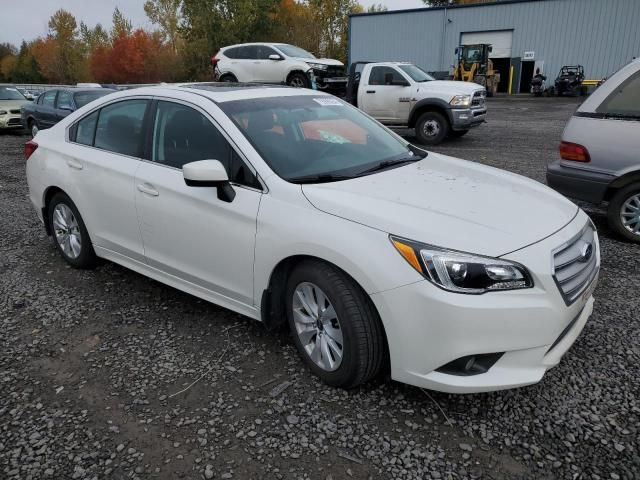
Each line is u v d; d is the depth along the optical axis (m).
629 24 26.08
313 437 2.52
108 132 4.11
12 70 87.06
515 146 11.38
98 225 4.13
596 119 4.99
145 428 2.60
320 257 2.69
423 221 2.59
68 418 2.68
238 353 3.25
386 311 2.52
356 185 3.02
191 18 47.16
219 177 2.98
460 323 2.38
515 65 29.61
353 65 13.77
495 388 2.47
